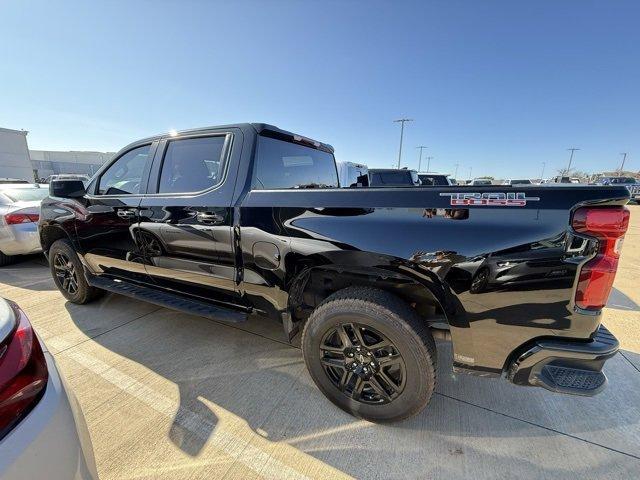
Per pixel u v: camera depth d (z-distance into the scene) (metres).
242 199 2.20
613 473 1.61
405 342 1.72
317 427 1.91
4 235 4.95
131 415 1.99
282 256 2.04
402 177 10.31
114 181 3.06
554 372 1.52
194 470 1.63
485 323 1.58
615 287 4.57
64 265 3.62
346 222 1.82
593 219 1.37
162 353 2.69
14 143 27.47
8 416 0.93
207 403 2.10
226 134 2.40
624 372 2.46
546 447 1.77
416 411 1.79
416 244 1.66
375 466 1.66
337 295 1.92
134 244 2.85
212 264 2.38
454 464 1.67
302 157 2.95
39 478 0.92
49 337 2.95
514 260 1.47
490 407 2.08
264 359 2.61
